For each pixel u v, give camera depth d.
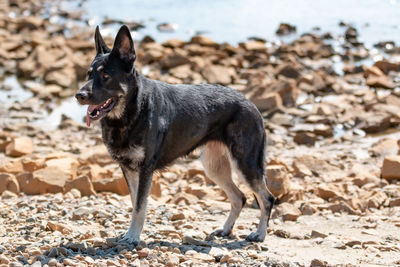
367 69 15.39
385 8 23.42
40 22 19.98
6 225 6.94
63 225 6.62
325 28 20.62
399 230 7.11
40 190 8.59
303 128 12.37
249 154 6.61
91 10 23.84
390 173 9.22
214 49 17.36
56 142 11.54
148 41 18.38
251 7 24.22
